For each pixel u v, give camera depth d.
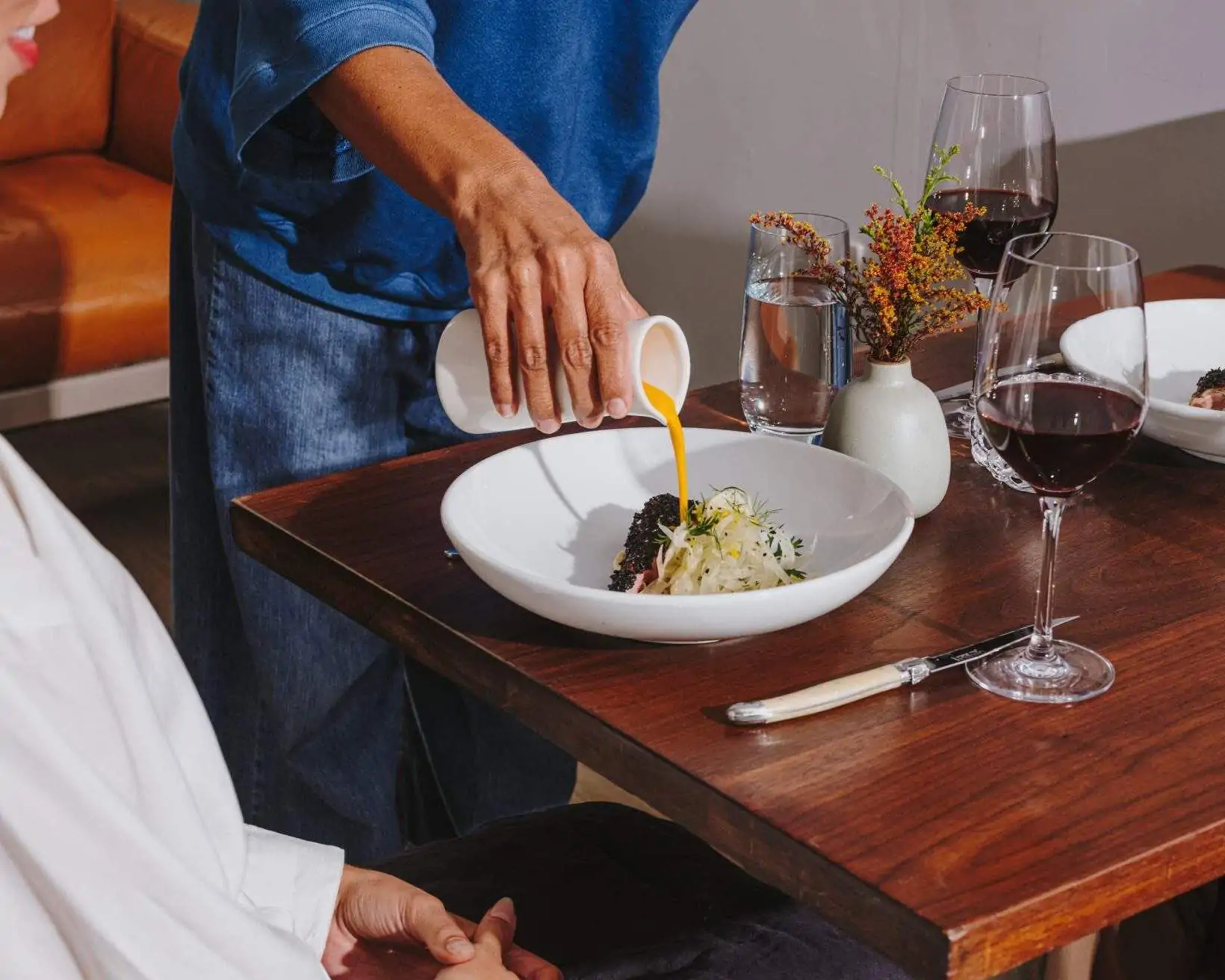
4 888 0.74
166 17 3.37
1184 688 0.95
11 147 3.36
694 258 3.15
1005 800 0.83
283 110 1.37
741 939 1.09
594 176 1.73
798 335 1.29
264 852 0.98
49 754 0.74
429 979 1.03
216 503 1.78
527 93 1.54
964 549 1.16
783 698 0.92
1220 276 1.79
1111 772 0.86
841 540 1.12
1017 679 0.96
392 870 1.19
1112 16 2.24
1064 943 0.77
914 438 1.17
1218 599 1.07
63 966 0.75
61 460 3.37
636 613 0.95
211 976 0.79
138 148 3.38
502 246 1.07
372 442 1.74
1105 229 2.36
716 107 2.99
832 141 2.78
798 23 2.77
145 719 0.80
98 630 0.78
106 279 2.89
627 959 1.06
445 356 1.15
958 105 1.34
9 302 2.78
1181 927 1.29
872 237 1.18
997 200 1.34
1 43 0.69
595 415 1.06
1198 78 2.16
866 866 0.77
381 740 1.81
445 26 1.48
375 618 1.11
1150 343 1.45
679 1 1.59
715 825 0.85
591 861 1.19
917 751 0.88
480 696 1.03
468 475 1.14
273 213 1.59
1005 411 0.94
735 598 0.94
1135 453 1.35
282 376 1.68
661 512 1.09
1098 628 1.03
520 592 0.98
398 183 1.21
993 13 2.42
